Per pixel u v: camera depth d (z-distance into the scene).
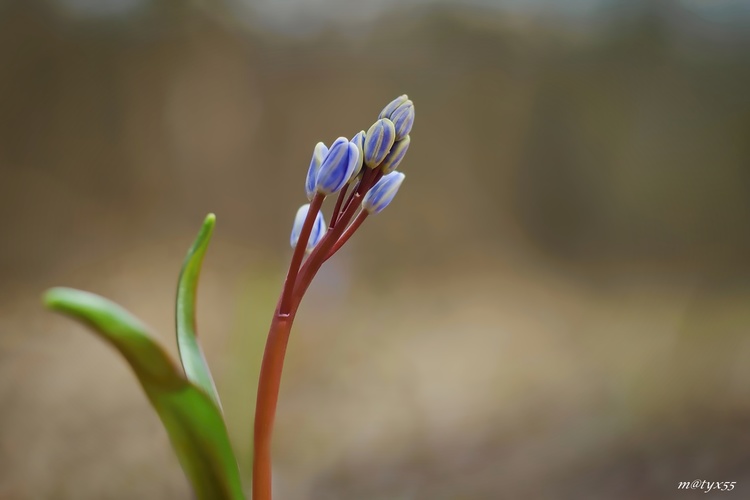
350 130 1.49
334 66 1.48
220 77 1.40
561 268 1.45
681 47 1.48
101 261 1.14
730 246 1.40
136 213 1.30
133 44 1.33
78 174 1.27
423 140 1.52
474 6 1.54
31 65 1.24
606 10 1.54
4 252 1.10
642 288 1.27
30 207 1.20
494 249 1.49
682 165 1.48
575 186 1.56
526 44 1.56
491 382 0.77
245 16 1.43
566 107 1.56
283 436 0.61
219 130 1.39
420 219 1.48
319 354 0.82
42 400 0.63
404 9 1.51
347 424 0.63
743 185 1.42
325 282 0.90
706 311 1.06
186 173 1.37
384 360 0.82
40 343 0.80
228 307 0.93
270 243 1.37
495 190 1.56
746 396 0.66
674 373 0.77
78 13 1.29
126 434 0.58
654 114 1.51
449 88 1.54
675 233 1.48
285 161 1.44
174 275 1.12
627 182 1.53
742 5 1.42
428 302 1.15
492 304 1.17
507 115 1.56
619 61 1.53
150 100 1.34
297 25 1.46
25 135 1.23
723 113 1.44
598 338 0.97
